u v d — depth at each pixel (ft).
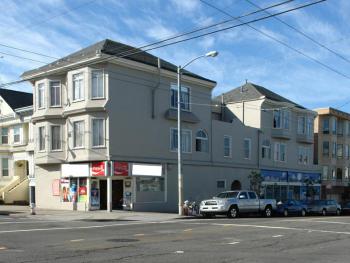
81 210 105.91
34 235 53.16
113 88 103.60
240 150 138.92
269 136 151.23
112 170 101.60
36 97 116.16
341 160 202.18
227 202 94.73
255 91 153.07
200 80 123.75
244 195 99.04
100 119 103.50
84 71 104.99
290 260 37.83
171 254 40.01
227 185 132.77
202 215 96.43
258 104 148.77
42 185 116.26
